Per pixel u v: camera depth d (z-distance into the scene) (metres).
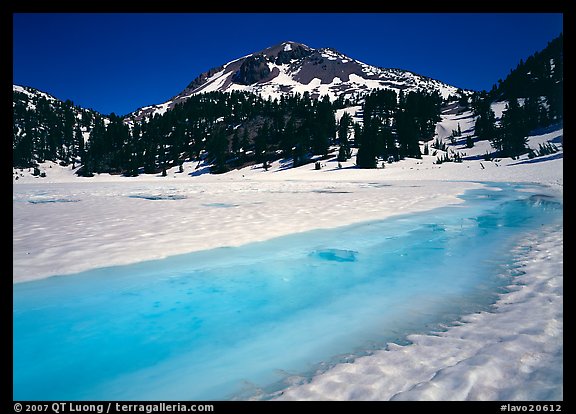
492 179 40.78
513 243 8.22
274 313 4.80
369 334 4.11
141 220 11.34
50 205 16.80
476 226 10.43
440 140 99.88
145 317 4.70
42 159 112.50
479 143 87.75
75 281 5.84
